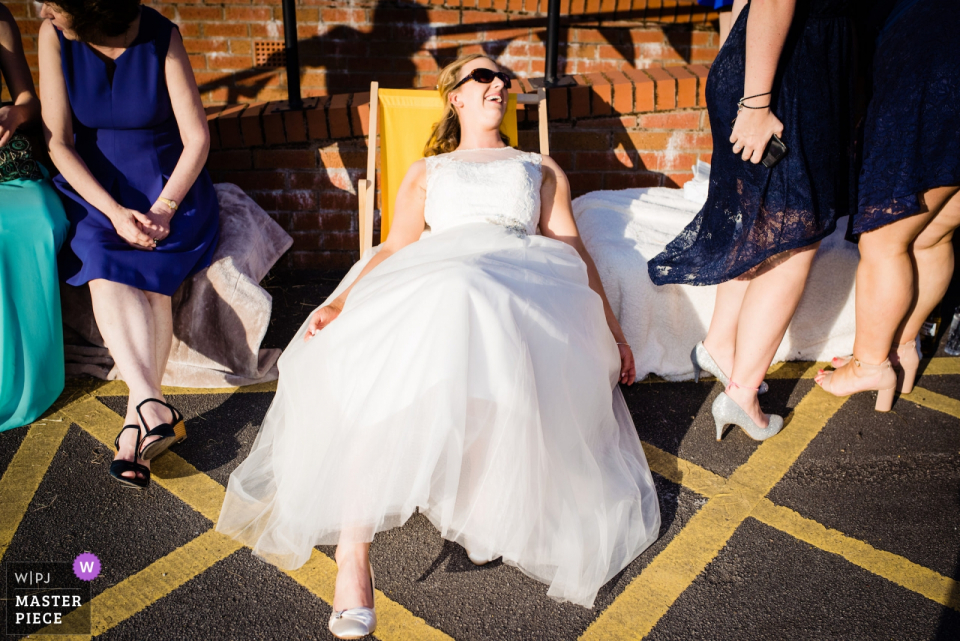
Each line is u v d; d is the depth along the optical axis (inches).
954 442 105.4
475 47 181.3
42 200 107.3
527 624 75.7
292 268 165.0
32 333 106.0
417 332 75.8
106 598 77.7
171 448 103.9
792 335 126.7
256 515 89.2
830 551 85.5
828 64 89.0
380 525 74.2
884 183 93.0
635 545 83.7
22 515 89.4
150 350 101.2
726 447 105.3
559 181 109.6
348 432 75.6
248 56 176.2
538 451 77.1
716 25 183.3
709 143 159.0
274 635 73.8
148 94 110.9
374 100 133.3
